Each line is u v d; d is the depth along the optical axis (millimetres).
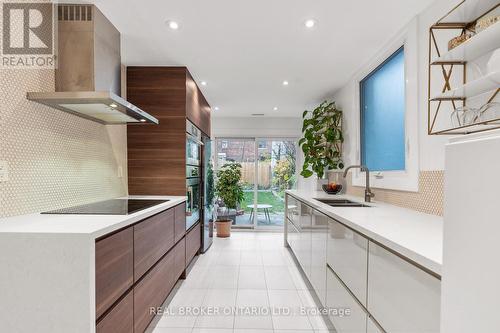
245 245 4414
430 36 1631
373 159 2834
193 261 3586
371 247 1322
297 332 1983
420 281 946
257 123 5707
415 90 1985
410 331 1006
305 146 3936
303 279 2982
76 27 1832
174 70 2930
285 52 2578
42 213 1616
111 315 1336
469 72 1524
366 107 3010
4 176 1461
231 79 3328
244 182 5773
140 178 2939
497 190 530
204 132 4012
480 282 567
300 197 3105
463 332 613
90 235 1159
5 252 1161
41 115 1731
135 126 2939
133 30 2162
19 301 1159
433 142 1809
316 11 1914
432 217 1676
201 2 1805
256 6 1851
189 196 3111
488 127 1375
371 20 2033
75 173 2076
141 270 1722
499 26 1143
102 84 1932
